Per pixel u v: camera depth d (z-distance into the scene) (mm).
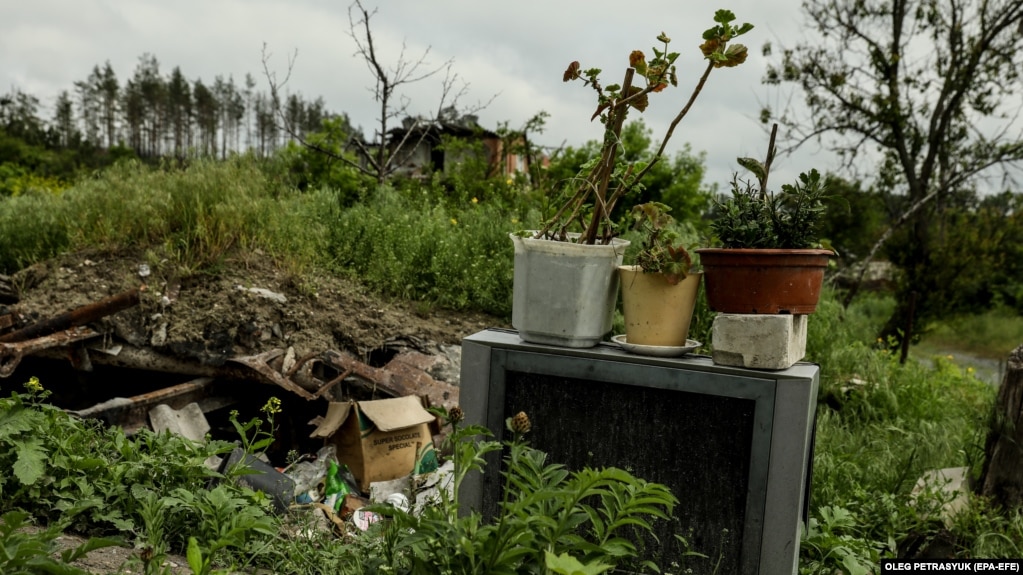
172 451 3039
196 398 4578
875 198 15805
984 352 19969
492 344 2922
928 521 3959
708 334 5930
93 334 4695
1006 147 14227
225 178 6348
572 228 3385
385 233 6828
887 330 14352
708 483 2686
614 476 1893
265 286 5434
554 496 1926
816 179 2699
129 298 4625
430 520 2051
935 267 14266
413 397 4453
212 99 103312
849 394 6301
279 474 3600
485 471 2939
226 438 4633
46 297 5035
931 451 4809
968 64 14109
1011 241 15273
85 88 96750
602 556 1979
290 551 2660
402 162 10312
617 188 2910
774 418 2557
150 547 2021
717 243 2803
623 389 2785
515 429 2045
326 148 9984
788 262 2543
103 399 5094
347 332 5316
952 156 14695
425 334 5605
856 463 4762
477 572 1926
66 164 37625
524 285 2865
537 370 2863
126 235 5648
